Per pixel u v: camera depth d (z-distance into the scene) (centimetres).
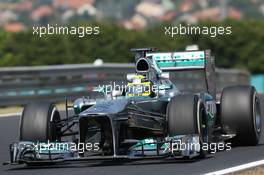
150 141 2603
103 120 2538
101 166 2645
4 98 6091
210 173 2345
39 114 2708
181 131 2602
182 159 2702
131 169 2517
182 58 3219
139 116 2695
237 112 3031
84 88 6731
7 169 2731
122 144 2642
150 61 2914
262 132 3700
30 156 2645
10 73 6141
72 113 5428
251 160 2683
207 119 2788
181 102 2639
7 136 4056
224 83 8838
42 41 10262
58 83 6506
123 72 7206
